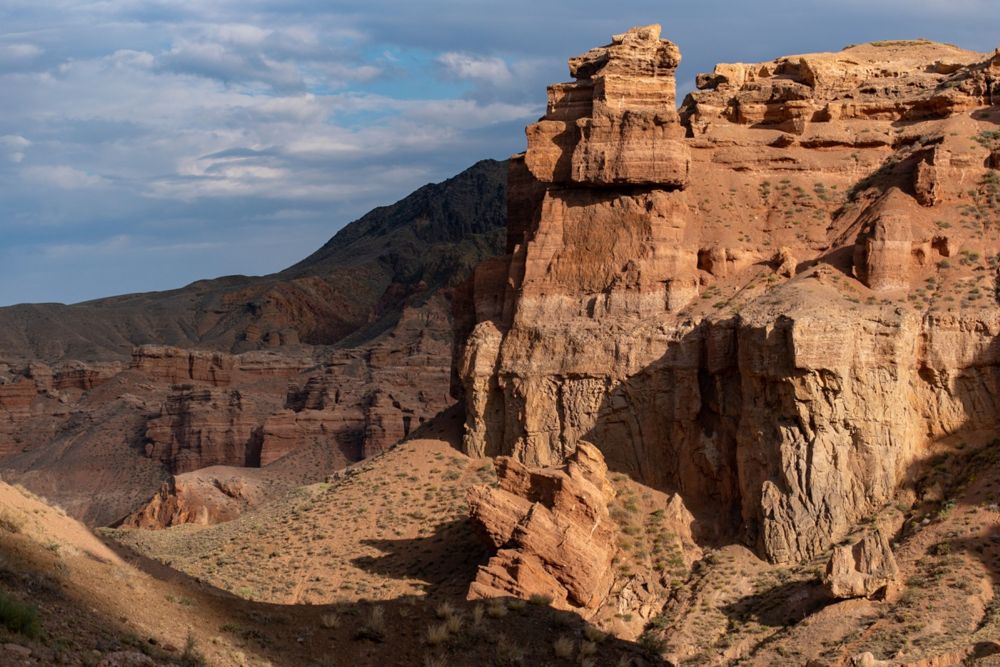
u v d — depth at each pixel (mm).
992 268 76062
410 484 82562
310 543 78188
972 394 72500
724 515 74062
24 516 48094
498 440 83750
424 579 70375
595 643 52406
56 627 37531
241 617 46656
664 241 82500
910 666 55375
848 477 70250
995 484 67562
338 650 46406
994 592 60656
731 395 75375
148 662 37844
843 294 75688
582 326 81312
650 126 83625
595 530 68875
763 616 64438
